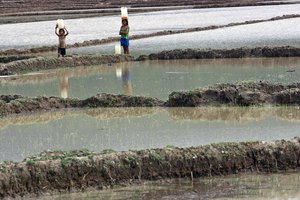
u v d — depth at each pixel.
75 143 22.61
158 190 18.03
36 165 18.31
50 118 27.42
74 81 37.09
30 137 23.88
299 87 29.09
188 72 38.19
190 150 19.47
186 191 17.88
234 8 109.25
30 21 88.81
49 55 48.97
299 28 61.56
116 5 122.38
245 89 28.70
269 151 19.66
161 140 22.42
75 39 61.31
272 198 17.09
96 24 80.81
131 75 38.28
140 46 52.88
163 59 44.62
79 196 17.77
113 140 22.81
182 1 128.25
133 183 18.64
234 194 17.50
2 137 23.98
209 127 24.42
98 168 18.64
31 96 32.09
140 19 87.94
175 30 65.06
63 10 111.12
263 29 62.25
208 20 80.62
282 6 110.25
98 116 27.52
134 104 29.09
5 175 17.92
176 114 27.17
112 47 53.38
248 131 23.42
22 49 52.59
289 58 42.56
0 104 28.27
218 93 28.47
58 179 18.27
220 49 44.75
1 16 100.31
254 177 18.97
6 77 39.59
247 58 43.31
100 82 36.22
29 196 17.80
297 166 19.56
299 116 25.86
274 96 28.20
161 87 33.34
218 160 19.31
